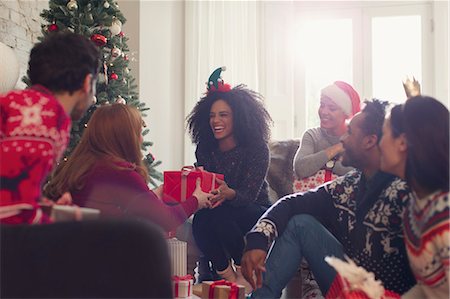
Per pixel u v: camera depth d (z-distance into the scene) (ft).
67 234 3.89
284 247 6.54
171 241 7.66
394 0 17.66
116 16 12.12
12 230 3.90
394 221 5.98
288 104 17.70
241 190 9.03
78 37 5.35
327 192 6.72
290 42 17.74
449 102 17.20
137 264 3.92
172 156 16.80
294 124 18.12
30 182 4.57
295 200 6.81
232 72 17.20
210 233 8.86
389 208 6.00
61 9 11.45
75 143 11.02
